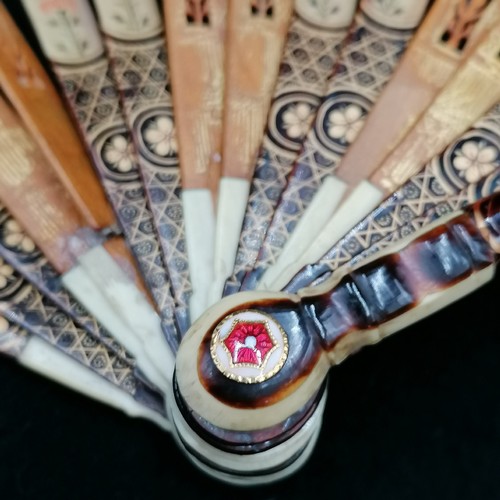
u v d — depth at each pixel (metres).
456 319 0.13
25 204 0.14
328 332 0.11
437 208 0.13
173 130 0.14
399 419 0.13
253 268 0.13
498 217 0.11
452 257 0.11
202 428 0.12
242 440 0.12
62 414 0.13
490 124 0.14
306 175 0.14
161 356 0.13
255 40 0.15
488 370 0.13
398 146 0.14
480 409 0.13
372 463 0.13
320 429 0.13
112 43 0.15
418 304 0.11
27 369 0.13
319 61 0.15
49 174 0.14
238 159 0.14
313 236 0.13
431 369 0.13
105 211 0.14
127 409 0.13
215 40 0.15
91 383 0.13
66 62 0.15
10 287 0.13
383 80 0.14
